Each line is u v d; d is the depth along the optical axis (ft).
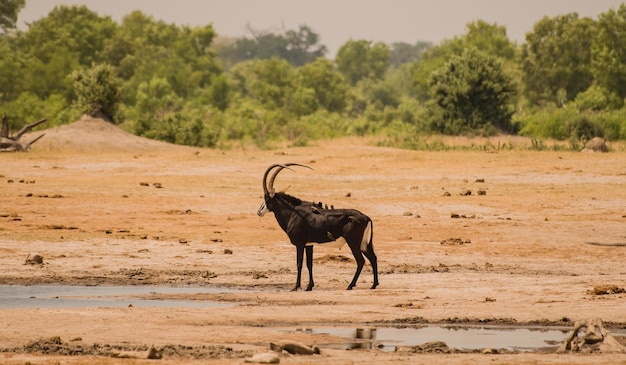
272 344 138.82
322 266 260.62
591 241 314.14
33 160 560.20
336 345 149.07
